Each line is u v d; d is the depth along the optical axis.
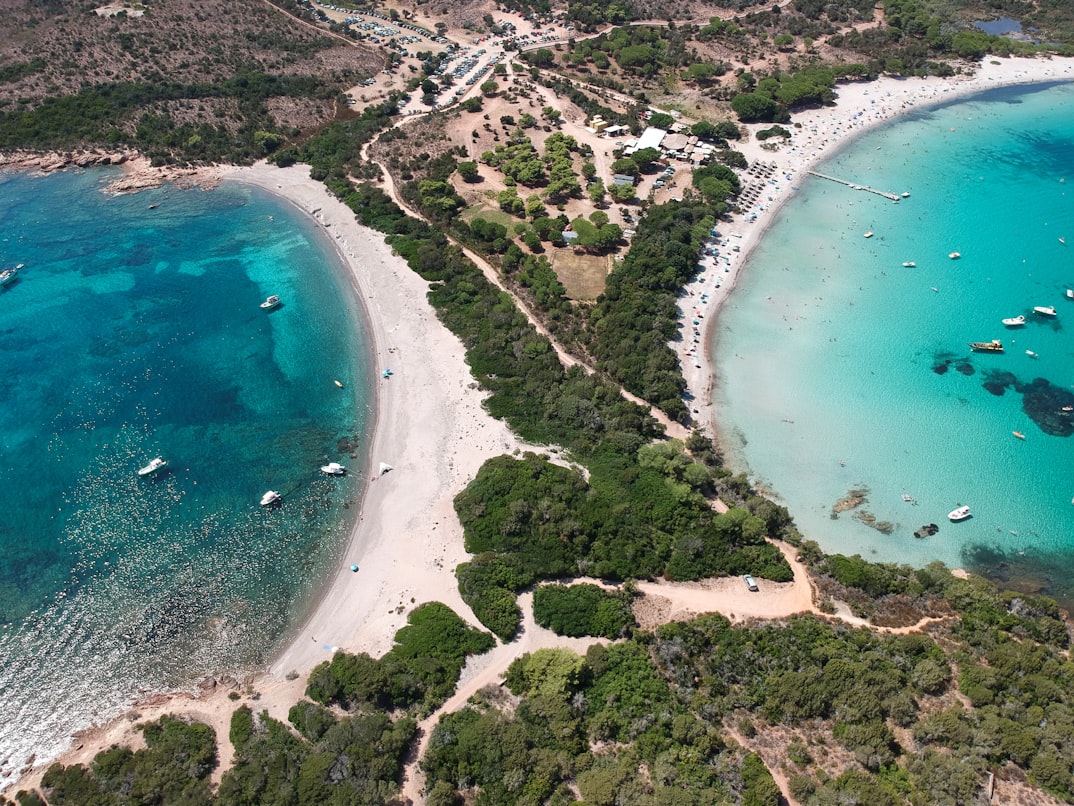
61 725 81.19
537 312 142.62
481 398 124.50
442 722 77.44
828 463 116.44
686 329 141.00
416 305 147.38
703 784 69.25
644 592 92.81
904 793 68.12
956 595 91.62
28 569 98.44
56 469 113.25
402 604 93.44
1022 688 77.94
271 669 86.69
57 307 148.38
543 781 70.38
